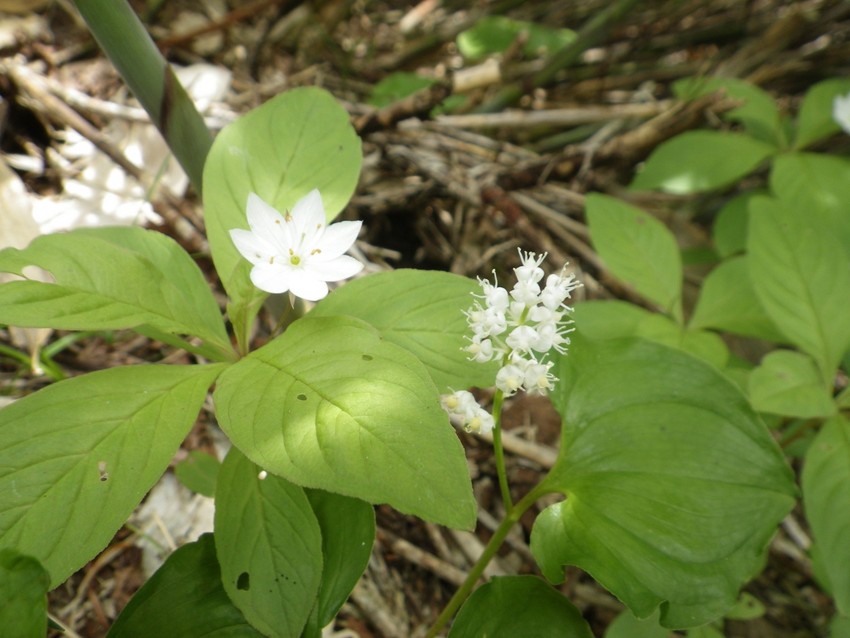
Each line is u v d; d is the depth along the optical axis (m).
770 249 0.13
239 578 0.08
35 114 0.17
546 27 0.27
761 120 0.19
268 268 0.09
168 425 0.08
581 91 0.26
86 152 0.17
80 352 0.15
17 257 0.08
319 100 0.11
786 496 0.09
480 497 0.15
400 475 0.07
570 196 0.21
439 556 0.14
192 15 0.23
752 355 0.18
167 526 0.12
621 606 0.14
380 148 0.19
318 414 0.07
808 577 0.15
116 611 0.11
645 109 0.23
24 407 0.08
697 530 0.09
